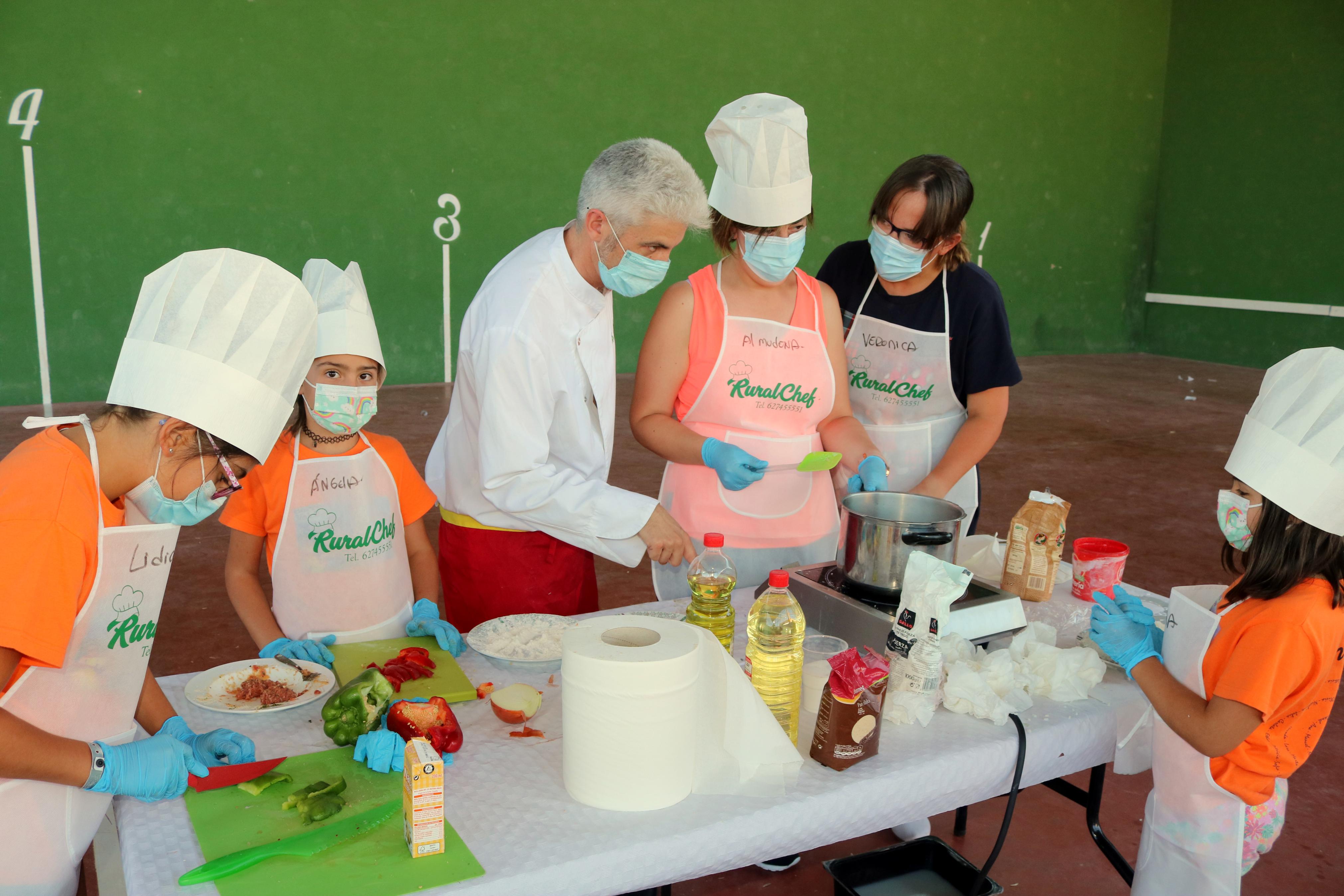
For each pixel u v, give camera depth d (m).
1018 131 10.20
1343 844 2.30
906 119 9.55
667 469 2.22
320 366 1.63
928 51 9.50
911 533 1.53
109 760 1.08
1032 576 1.84
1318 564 1.24
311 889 0.99
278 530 1.73
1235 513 1.32
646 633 1.21
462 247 7.96
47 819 1.10
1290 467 1.23
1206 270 10.89
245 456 1.10
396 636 1.83
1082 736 1.43
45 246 6.53
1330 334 9.87
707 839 1.12
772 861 2.10
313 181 7.32
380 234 7.63
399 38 7.40
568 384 1.79
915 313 2.29
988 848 2.25
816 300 2.11
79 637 1.07
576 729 1.15
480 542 1.92
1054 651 1.53
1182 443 6.75
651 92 8.38
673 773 1.16
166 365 1.04
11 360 6.57
